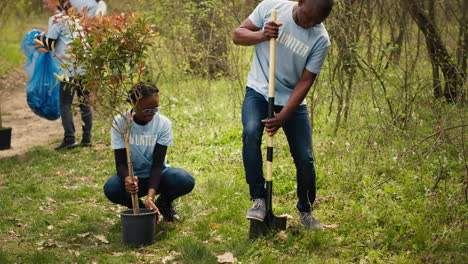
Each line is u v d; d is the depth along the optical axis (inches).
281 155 236.7
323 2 136.8
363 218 162.4
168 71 434.0
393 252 141.0
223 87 389.1
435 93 271.0
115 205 195.5
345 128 265.1
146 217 152.9
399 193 181.8
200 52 343.9
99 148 278.8
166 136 163.6
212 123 306.7
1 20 585.9
